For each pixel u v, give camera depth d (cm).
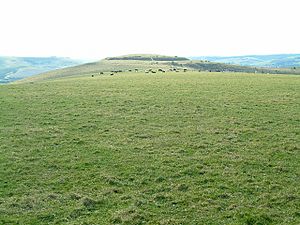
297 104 4153
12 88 5538
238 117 3659
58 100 4519
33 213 1798
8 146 2795
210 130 3222
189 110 3972
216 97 4653
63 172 2317
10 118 3631
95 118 3650
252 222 1703
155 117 3703
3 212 1800
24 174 2288
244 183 2131
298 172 2286
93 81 6525
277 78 6669
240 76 7225
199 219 1738
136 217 1750
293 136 3006
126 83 6056
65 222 1711
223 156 2578
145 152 2675
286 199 1927
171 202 1911
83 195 1992
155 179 2197
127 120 3584
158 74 8181
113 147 2767
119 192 2042
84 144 2850
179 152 2683
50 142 2897
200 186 2102
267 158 2530
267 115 3709
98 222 1708
